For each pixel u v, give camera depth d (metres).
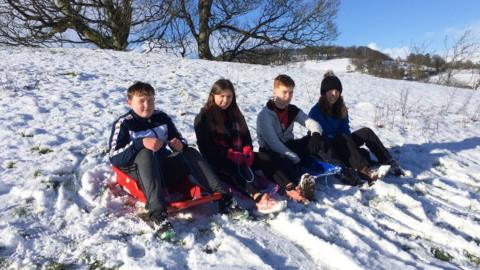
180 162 3.38
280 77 4.02
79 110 6.07
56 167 3.89
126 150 3.15
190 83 9.25
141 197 3.30
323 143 4.07
